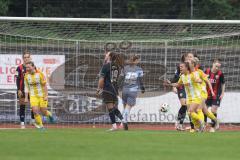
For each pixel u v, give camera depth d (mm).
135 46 72312
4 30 72812
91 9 91500
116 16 91500
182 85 60094
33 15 90125
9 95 69688
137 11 91438
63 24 74562
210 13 92875
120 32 76250
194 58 56531
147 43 72688
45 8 90812
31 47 72312
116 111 60375
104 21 66500
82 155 37031
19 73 62188
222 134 53156
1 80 69438
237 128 68438
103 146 41938
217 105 62094
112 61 60062
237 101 70938
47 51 72438
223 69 73750
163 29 75938
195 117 56656
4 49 71875
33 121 63562
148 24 74562
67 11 91188
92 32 75562
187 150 40188
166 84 64312
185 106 61594
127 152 38719
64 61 70688
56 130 58906
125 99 61812
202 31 74812
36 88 57844
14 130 58125
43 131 56000
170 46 72938
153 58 72688
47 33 74125
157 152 38875
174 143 44438
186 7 91688
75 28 75500
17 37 72188
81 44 72062
